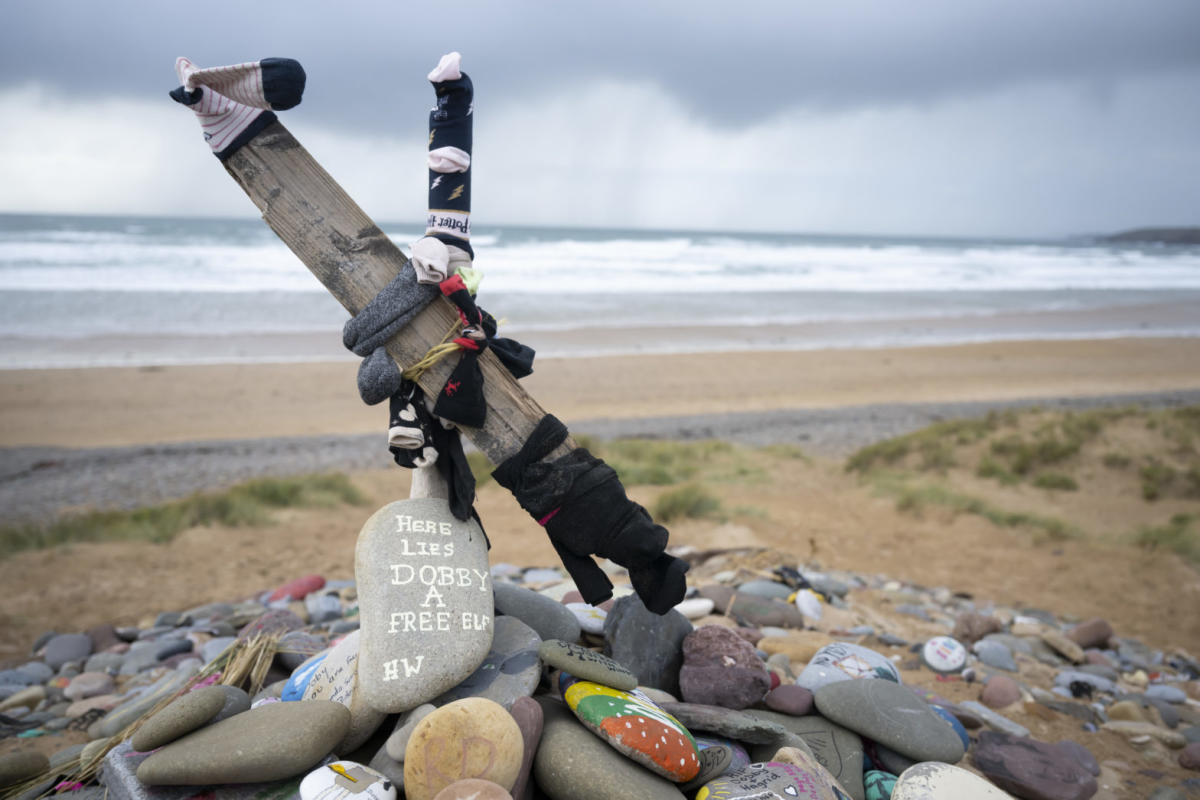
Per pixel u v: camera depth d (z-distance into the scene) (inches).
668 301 1656.0
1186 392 945.5
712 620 226.2
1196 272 2886.3
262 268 1758.1
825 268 2460.6
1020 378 1029.2
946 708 182.5
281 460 619.8
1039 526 446.0
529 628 133.4
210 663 162.1
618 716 110.2
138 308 1266.0
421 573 113.3
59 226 3309.5
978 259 3075.8
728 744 129.3
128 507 494.6
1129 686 231.0
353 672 122.3
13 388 808.3
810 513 474.3
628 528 102.0
